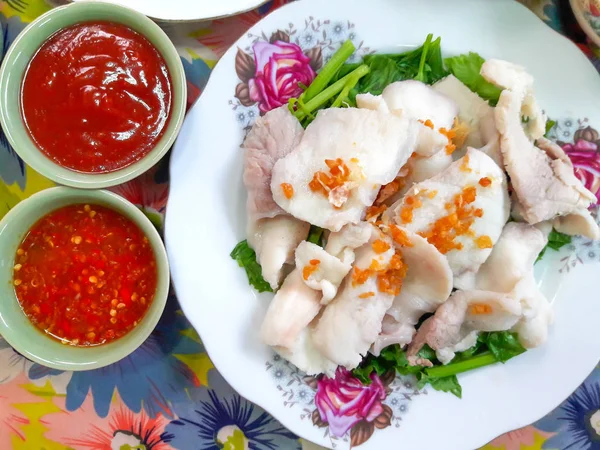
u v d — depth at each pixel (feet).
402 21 0.87
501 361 0.86
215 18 0.86
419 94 0.83
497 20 0.87
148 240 0.83
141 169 0.79
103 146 0.80
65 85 0.78
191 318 0.84
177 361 0.93
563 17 0.93
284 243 0.81
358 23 0.87
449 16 0.87
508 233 0.83
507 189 0.82
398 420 0.86
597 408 0.93
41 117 0.79
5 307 0.80
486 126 0.83
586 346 0.86
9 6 0.90
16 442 0.92
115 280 0.84
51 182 0.92
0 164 0.91
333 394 0.86
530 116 0.83
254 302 0.86
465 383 0.87
